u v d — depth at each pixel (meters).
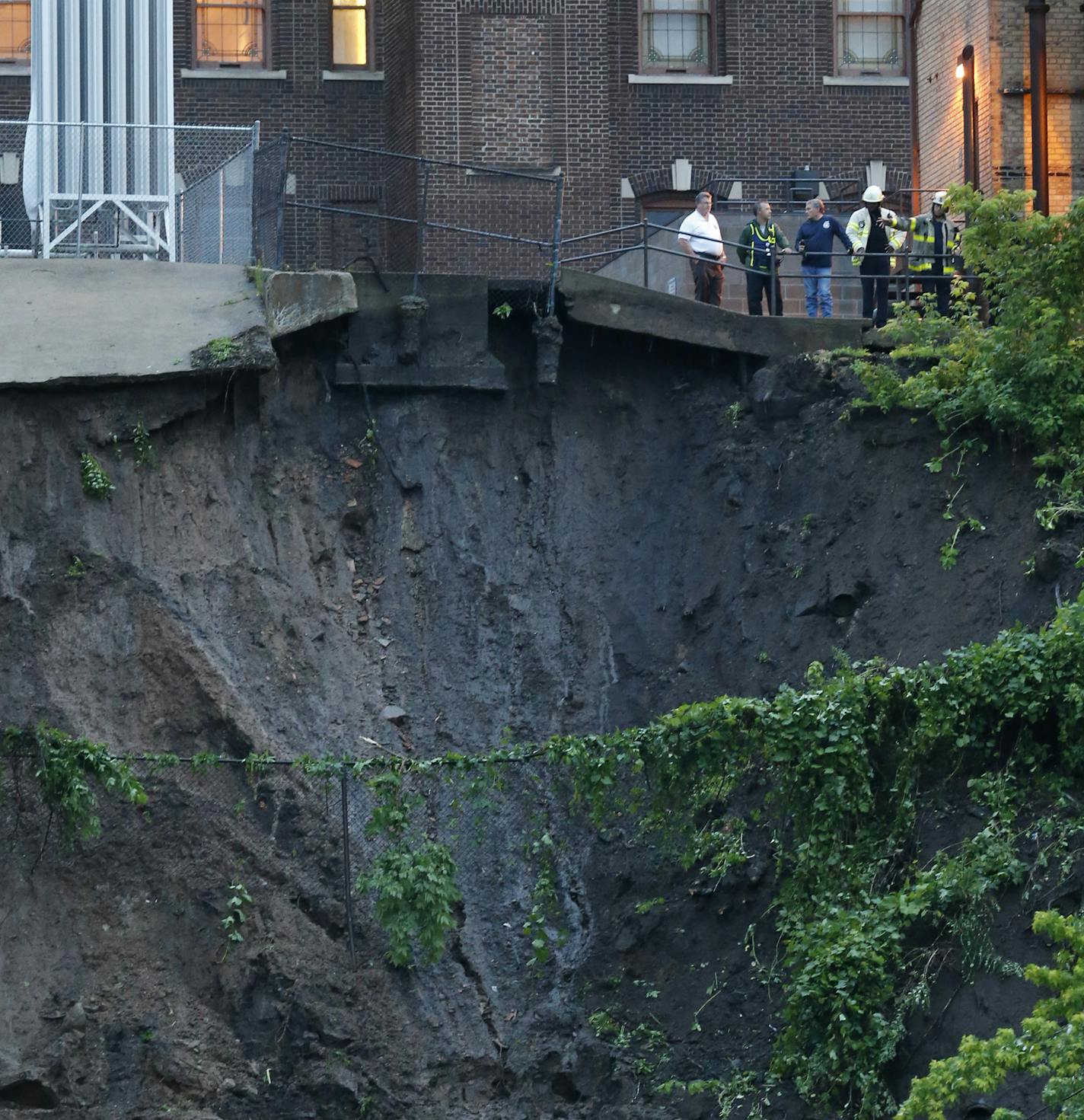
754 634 55.62
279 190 60.16
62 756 47.22
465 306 61.12
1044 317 53.03
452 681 56.53
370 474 59.59
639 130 85.06
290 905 49.16
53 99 64.06
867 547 54.94
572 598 58.84
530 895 51.66
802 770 47.00
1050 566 49.53
